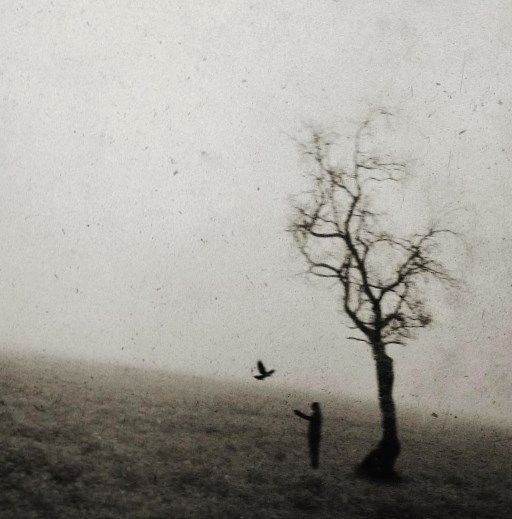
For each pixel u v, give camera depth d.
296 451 18.45
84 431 16.22
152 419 20.30
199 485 12.87
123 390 29.02
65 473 11.76
